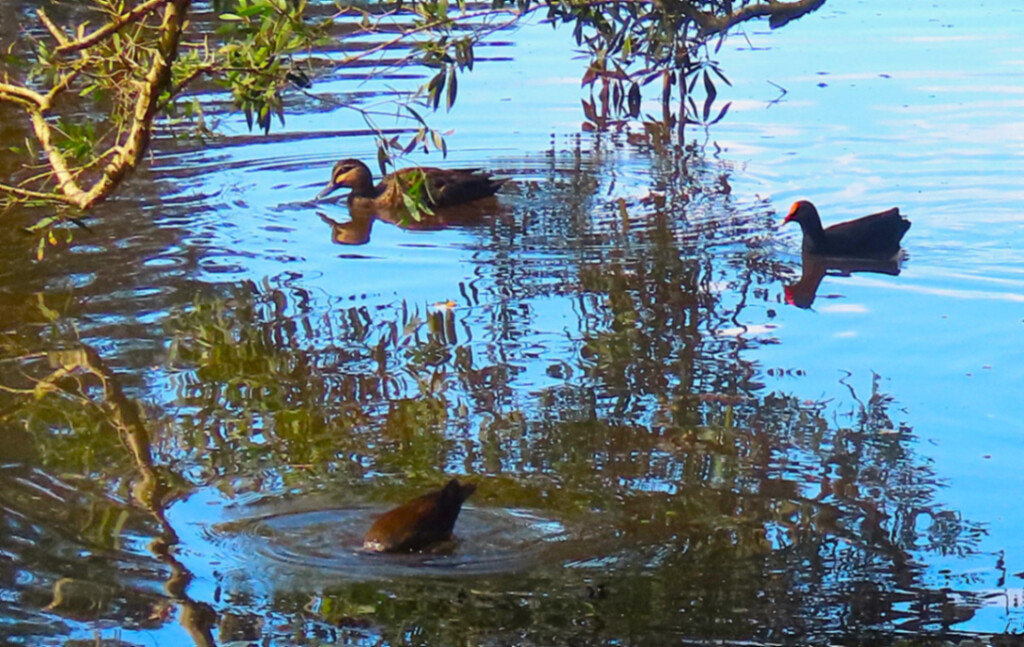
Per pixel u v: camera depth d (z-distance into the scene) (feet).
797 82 88.38
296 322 50.55
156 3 34.91
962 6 110.93
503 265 57.36
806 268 57.06
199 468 39.19
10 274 55.06
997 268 56.95
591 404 43.11
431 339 48.78
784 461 39.37
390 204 66.95
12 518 36.24
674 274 56.13
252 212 65.16
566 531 35.65
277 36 36.22
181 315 51.16
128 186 67.97
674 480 38.24
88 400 43.57
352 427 41.78
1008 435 40.73
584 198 67.62
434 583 33.27
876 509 36.63
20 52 86.33
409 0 51.78
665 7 51.03
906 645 30.55
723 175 70.85
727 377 45.29
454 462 39.42
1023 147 73.87
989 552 34.55
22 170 66.85
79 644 30.66
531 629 31.19
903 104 82.53
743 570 33.73
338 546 35.09
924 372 45.65
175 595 32.71
